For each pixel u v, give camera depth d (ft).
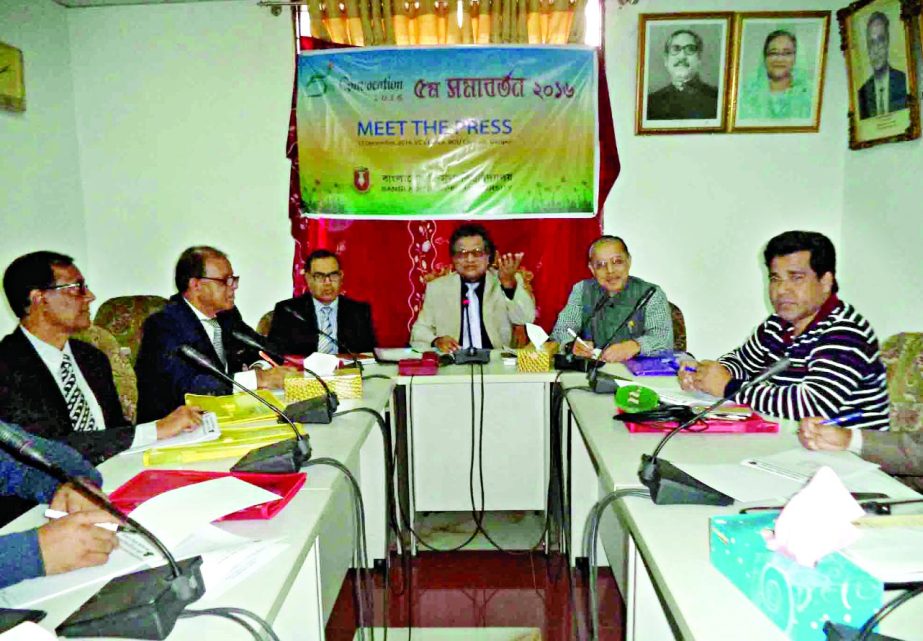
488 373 7.14
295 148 10.42
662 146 10.43
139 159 10.72
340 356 8.15
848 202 10.08
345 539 6.31
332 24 10.03
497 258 10.64
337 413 5.62
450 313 9.95
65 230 10.27
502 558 7.43
